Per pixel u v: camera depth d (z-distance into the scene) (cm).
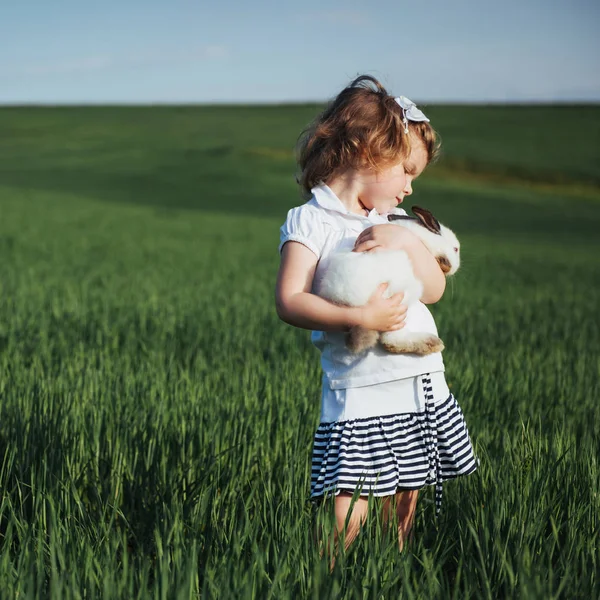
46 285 1277
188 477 382
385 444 298
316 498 308
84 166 6234
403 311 286
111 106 10381
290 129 8406
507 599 259
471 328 950
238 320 959
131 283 1402
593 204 5272
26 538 290
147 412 456
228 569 263
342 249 297
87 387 518
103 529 316
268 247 2566
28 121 8956
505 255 2616
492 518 316
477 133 7644
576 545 299
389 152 301
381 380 299
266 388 515
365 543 280
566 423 486
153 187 5378
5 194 4306
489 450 419
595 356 788
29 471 369
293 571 271
